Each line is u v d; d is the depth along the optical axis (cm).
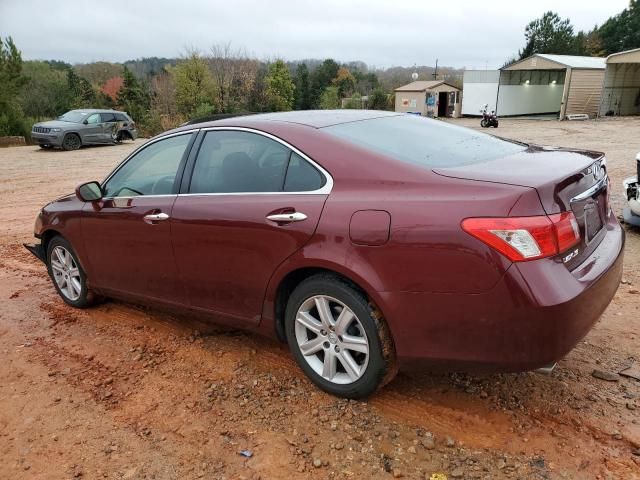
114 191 418
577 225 265
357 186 288
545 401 306
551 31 6259
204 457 277
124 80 5316
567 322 246
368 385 299
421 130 354
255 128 340
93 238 429
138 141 2516
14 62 2620
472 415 297
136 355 388
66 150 2066
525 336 247
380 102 5119
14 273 591
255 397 327
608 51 6228
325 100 5650
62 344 413
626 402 303
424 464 263
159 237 374
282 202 311
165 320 446
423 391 321
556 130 2581
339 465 266
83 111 2206
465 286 253
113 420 313
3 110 2581
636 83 3647
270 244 314
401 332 275
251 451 279
